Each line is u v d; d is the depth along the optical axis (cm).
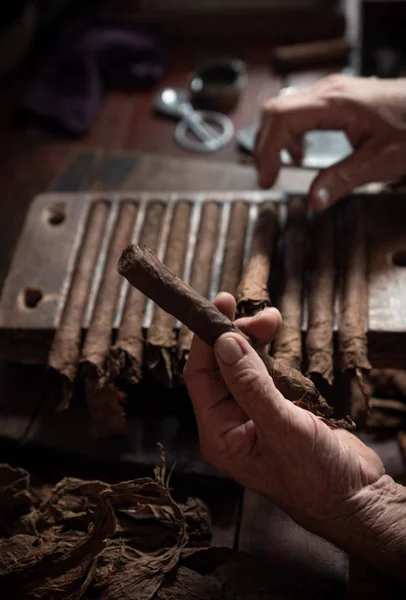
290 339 71
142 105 112
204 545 68
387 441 76
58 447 75
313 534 69
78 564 64
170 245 78
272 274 76
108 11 121
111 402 72
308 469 61
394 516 62
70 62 113
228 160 103
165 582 64
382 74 115
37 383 80
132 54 115
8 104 113
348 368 69
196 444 74
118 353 71
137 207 83
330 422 66
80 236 81
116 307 75
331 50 112
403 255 77
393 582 65
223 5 118
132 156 98
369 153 79
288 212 79
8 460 77
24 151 107
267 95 111
